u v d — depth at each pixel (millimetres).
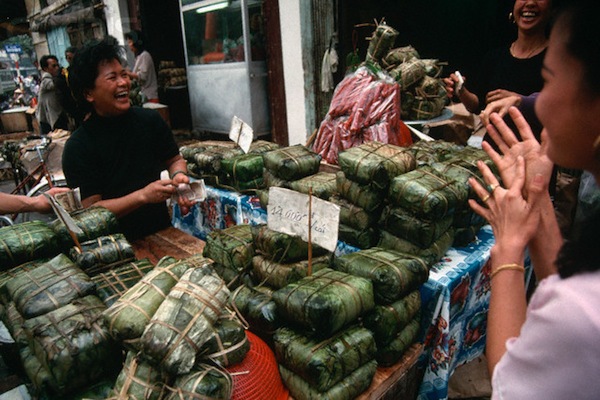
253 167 2922
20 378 1621
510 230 1069
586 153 688
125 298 1362
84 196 2520
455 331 2072
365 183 2045
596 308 598
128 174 2635
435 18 8094
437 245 2014
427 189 1890
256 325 1657
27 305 1499
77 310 1436
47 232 1964
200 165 3205
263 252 1903
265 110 6555
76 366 1290
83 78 2324
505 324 986
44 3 12086
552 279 696
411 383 1796
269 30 5906
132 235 2701
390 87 3166
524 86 2873
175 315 1246
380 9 6793
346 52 5867
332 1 5461
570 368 606
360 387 1501
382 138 3012
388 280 1622
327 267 1912
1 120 10516
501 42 8305
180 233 2723
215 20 6531
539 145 1131
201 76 7129
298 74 5742
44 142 5184
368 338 1519
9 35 13898
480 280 2127
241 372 1363
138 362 1267
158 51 9453
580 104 647
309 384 1457
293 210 1729
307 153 2689
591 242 634
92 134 2523
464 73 8609
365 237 2104
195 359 1259
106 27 9344
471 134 4691
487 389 2504
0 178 7488
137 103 6383
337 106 3271
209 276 1374
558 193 3740
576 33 617
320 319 1430
